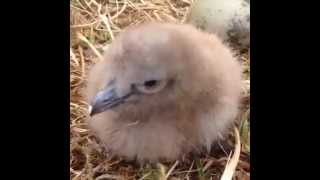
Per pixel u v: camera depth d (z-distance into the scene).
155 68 0.20
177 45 0.21
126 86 0.21
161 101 0.21
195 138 0.22
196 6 0.26
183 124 0.22
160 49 0.20
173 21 0.28
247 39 0.26
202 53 0.22
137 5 0.28
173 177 0.22
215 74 0.22
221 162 0.22
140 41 0.20
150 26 0.22
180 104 0.21
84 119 0.23
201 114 0.22
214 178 0.22
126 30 0.23
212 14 0.26
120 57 0.20
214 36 0.24
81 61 0.26
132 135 0.22
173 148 0.22
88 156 0.22
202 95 0.22
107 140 0.22
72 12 0.28
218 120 0.22
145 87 0.21
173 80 0.21
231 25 0.26
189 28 0.23
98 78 0.22
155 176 0.22
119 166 0.22
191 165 0.22
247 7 0.26
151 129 0.22
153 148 0.22
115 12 0.28
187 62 0.21
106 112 0.22
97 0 0.28
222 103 0.22
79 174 0.22
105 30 0.27
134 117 0.21
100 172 0.22
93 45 0.26
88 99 0.23
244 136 0.23
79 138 0.23
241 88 0.24
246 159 0.22
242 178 0.22
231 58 0.24
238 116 0.24
